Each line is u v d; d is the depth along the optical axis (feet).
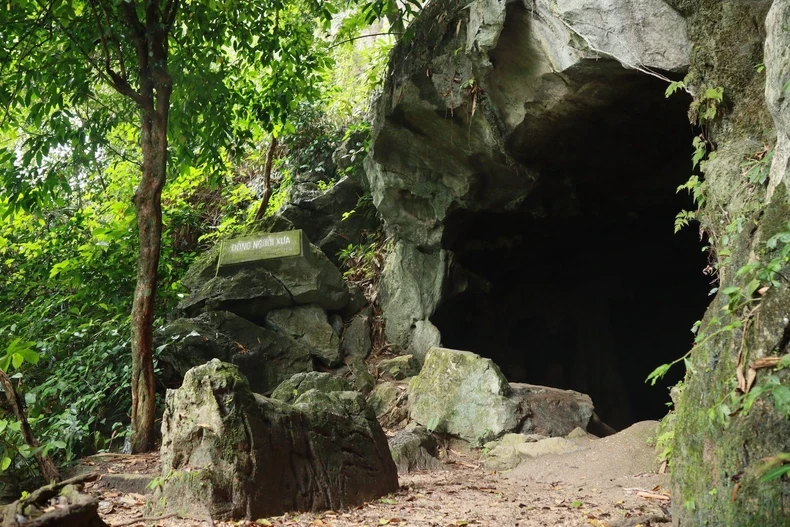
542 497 16.26
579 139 25.45
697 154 17.93
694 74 18.12
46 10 25.27
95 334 29.17
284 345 31.07
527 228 32.96
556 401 25.90
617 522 12.71
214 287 31.73
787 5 11.68
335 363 32.07
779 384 8.71
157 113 25.00
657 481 17.28
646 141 25.46
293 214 39.01
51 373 27.71
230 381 13.67
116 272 31.30
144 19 26.84
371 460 16.21
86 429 24.23
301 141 43.57
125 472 20.13
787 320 9.39
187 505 12.98
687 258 37.17
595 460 20.26
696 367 11.09
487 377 25.34
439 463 22.82
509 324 37.60
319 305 33.14
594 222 32.48
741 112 16.97
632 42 19.19
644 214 31.89
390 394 28.99
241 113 30.81
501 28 21.27
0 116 31.55
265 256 31.86
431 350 27.43
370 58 41.06
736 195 15.42
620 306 41.11
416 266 35.12
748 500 8.54
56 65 26.55
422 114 27.61
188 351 28.96
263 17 29.07
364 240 39.47
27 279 34.37
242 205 44.83
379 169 32.65
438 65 25.88
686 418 10.91
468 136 27.43
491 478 20.20
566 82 22.09
